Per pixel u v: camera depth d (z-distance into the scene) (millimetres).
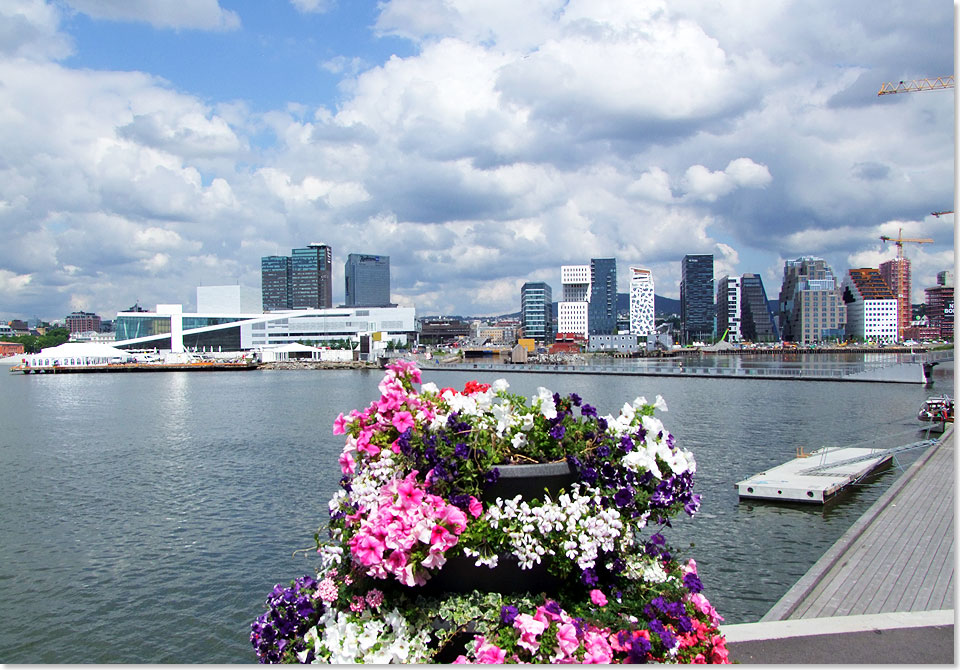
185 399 74562
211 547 19312
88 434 44750
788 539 18422
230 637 13969
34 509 23969
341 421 6043
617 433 5816
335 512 6102
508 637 4793
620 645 4898
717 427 42688
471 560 5289
